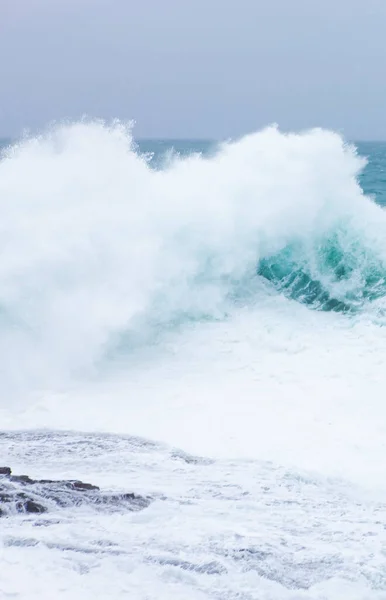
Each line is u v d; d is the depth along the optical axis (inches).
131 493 722.2
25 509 659.4
